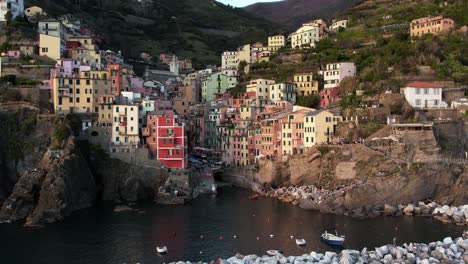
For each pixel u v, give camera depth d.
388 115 187.00
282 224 138.12
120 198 177.25
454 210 144.75
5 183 164.62
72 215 151.75
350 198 154.50
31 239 125.62
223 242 122.06
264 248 116.50
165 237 127.12
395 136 168.62
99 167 180.50
